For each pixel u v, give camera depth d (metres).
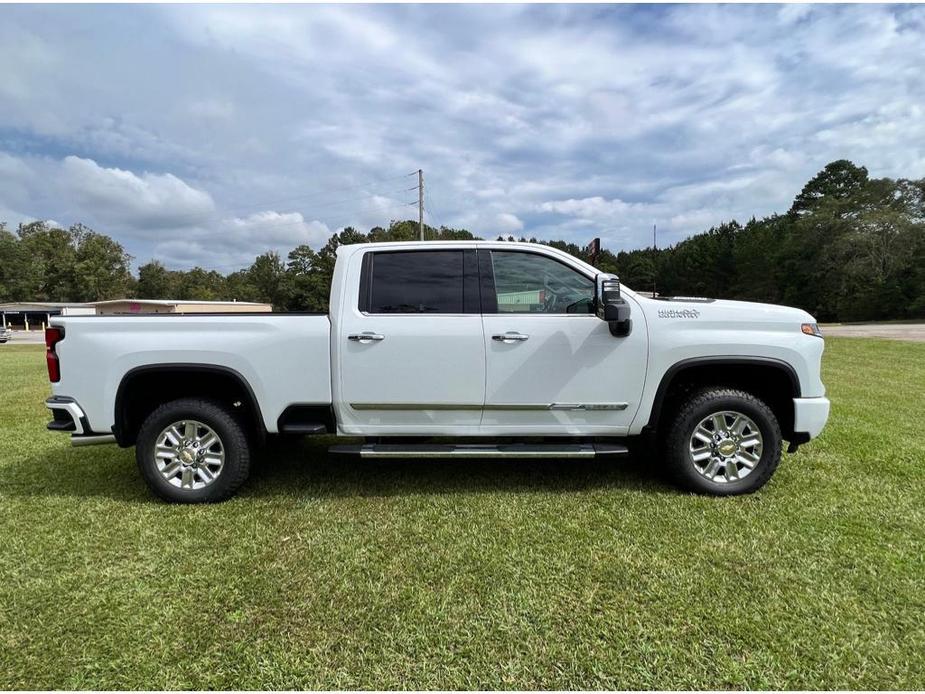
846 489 3.76
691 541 3.01
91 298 80.81
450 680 1.98
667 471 3.87
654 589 2.54
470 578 2.66
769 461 3.63
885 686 1.94
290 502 3.65
